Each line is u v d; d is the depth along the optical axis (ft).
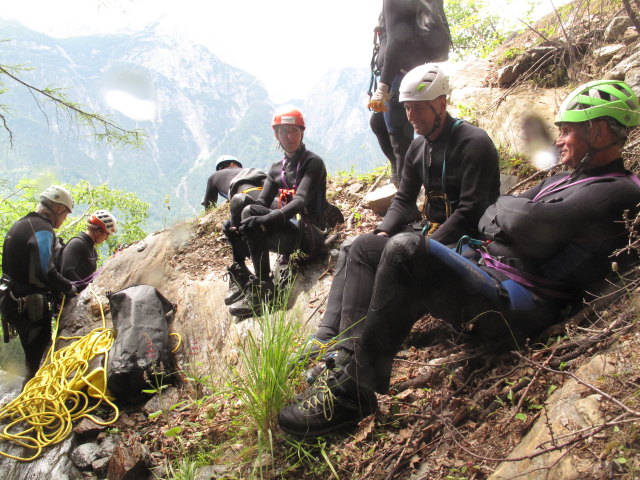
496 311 7.04
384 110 12.38
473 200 8.88
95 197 50.29
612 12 14.58
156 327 11.51
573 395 5.93
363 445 7.42
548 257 7.12
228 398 9.49
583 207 6.67
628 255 6.93
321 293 11.68
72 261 16.31
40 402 11.21
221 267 14.38
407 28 11.65
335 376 7.31
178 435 9.15
